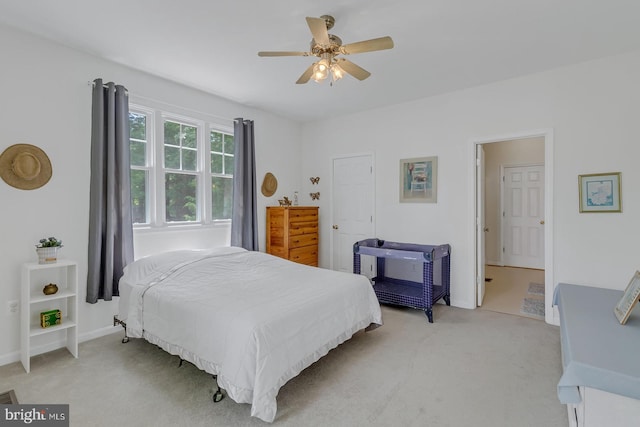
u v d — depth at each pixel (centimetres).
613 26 250
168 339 240
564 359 199
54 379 233
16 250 262
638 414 150
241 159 432
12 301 260
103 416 193
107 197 305
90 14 236
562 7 225
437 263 424
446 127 404
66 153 288
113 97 306
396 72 338
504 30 256
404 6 223
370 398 212
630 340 189
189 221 391
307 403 207
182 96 376
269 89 388
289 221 457
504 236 654
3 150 256
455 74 344
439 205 412
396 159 447
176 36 267
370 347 288
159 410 199
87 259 301
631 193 297
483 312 381
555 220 334
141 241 342
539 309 388
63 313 285
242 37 267
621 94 300
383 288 408
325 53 223
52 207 280
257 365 187
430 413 197
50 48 277
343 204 505
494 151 659
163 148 362
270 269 326
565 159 328
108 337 309
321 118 517
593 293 287
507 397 213
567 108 326
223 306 222
